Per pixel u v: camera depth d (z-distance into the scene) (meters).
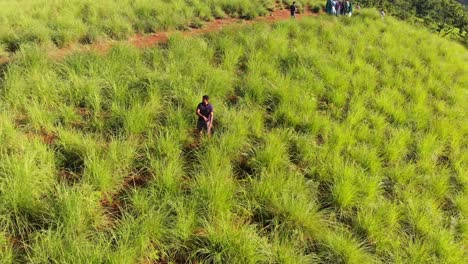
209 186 6.56
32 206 5.79
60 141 7.38
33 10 15.55
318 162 8.13
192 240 5.82
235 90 11.00
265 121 9.77
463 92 14.12
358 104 10.98
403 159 9.23
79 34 13.52
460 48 22.89
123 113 8.47
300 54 13.66
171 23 16.31
